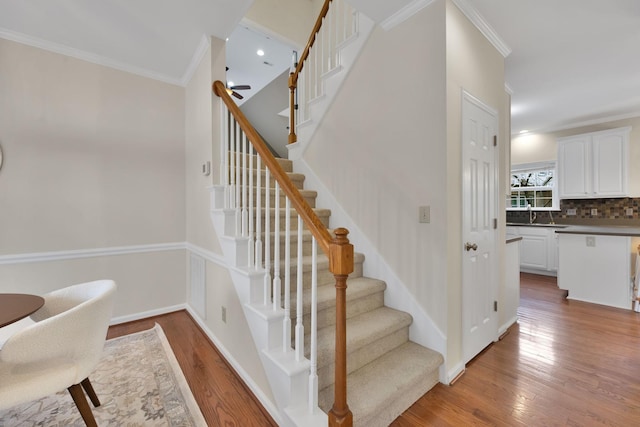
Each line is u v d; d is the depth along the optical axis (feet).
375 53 7.66
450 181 6.30
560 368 6.90
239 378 6.49
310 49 10.65
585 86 11.87
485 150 7.79
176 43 8.34
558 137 17.44
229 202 7.50
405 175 6.98
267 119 19.69
